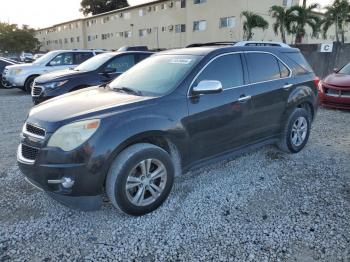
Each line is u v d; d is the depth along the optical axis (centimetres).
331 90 885
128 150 327
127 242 305
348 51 1578
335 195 390
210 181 430
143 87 400
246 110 432
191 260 281
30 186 417
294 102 502
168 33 3756
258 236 312
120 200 325
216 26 3119
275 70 485
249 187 413
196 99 379
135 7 4147
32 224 333
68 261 280
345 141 606
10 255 287
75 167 304
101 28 4947
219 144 411
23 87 1299
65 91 823
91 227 328
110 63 887
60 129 311
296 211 355
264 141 479
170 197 387
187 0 3356
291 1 3184
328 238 306
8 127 727
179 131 362
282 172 459
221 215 349
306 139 545
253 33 2900
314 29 2633
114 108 335
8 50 6091
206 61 401
